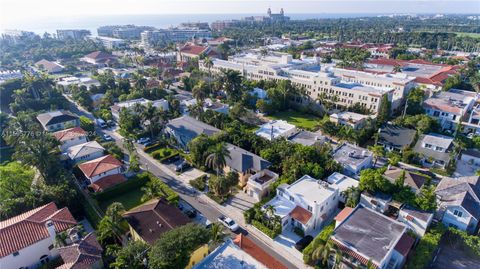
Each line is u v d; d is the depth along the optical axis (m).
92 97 130.88
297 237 55.94
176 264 41.53
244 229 57.88
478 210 56.16
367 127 94.50
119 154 83.19
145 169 79.12
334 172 70.94
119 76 166.12
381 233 48.66
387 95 109.06
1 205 57.00
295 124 110.31
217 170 69.88
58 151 80.12
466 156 83.00
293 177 67.00
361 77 141.12
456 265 50.16
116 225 51.69
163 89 136.62
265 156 75.19
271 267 43.97
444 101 111.62
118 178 70.38
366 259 43.59
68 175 67.31
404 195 58.16
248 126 107.62
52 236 49.50
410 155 81.38
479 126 96.94
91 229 57.72
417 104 110.19
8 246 46.00
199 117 103.44
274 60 172.38
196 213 62.00
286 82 125.75
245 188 69.56
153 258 40.69
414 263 47.16
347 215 53.22
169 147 91.81
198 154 78.62
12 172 66.62
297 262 50.34
